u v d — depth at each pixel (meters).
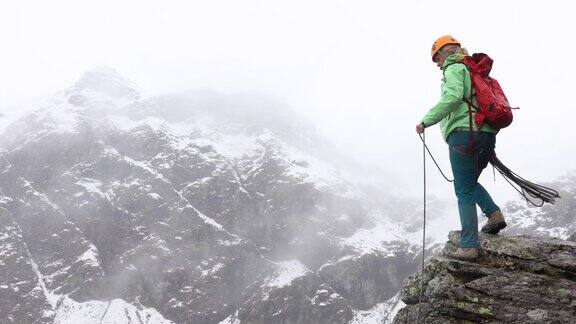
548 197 7.38
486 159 7.15
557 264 6.60
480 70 6.96
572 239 7.92
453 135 7.08
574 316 5.93
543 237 7.35
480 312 6.29
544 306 6.13
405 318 7.05
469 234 7.09
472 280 6.71
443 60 7.47
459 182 7.21
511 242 7.08
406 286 7.37
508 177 7.53
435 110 6.82
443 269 7.02
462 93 6.79
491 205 7.54
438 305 6.60
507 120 6.77
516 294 6.33
